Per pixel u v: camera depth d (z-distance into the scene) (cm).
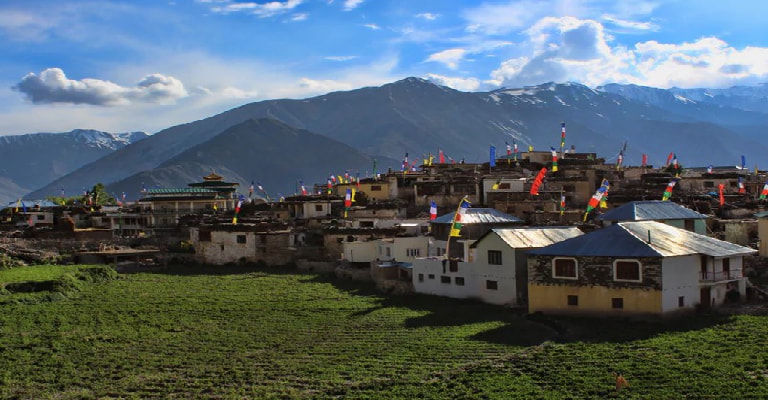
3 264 11962
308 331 7969
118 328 8338
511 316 8144
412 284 9994
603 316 7475
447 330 7669
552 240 9000
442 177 15875
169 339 7825
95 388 6266
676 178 15550
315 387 6000
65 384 6400
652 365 5797
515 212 12731
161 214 17150
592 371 5788
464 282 9325
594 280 7538
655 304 7156
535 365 6053
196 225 13762
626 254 7344
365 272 10931
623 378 5431
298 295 9912
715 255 7469
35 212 17262
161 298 9925
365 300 9531
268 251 12531
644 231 7881
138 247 13925
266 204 15388
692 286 7419
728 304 7775
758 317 7025
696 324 6962
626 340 6569
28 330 8275
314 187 18738
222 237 12825
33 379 6569
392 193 15288
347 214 13625
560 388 5475
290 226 13500
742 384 5244
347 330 7931
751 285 8075
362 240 12050
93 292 10406
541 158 17962
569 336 6900
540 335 7144
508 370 6009
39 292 10031
